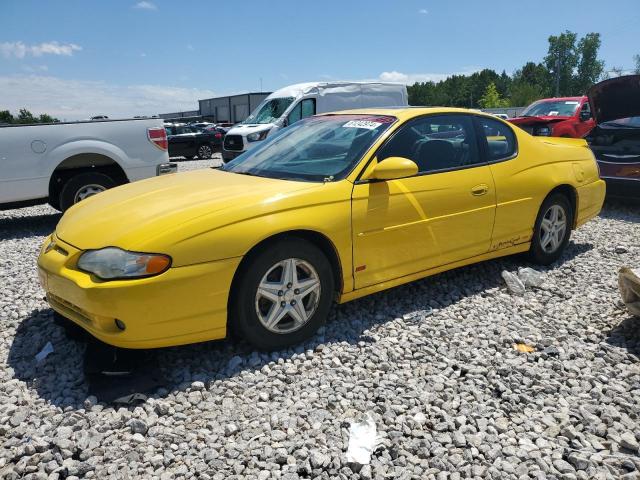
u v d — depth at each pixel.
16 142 7.19
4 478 2.33
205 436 2.59
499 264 5.16
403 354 3.42
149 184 3.95
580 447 2.52
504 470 2.37
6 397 2.95
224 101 51.50
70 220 3.51
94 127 7.65
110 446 2.52
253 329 3.23
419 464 2.42
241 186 3.55
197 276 2.96
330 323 3.84
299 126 4.56
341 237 3.47
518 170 4.65
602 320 3.98
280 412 2.79
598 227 7.06
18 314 4.10
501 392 3.00
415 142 4.03
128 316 2.85
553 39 102.25
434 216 3.99
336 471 2.36
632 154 7.75
